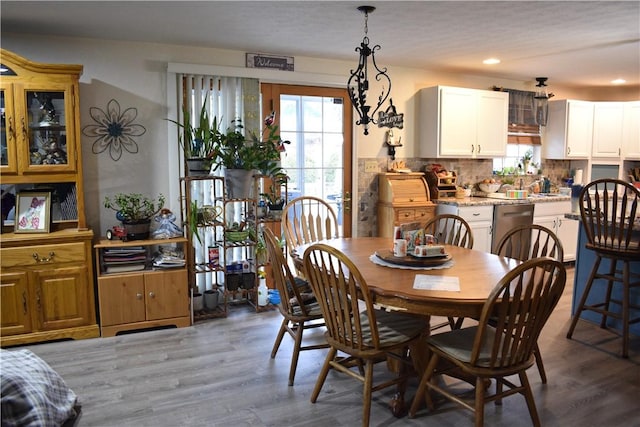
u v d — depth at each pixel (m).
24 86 3.23
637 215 3.93
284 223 3.60
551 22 3.31
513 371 2.04
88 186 3.80
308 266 2.34
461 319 3.02
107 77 3.79
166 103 3.98
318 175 4.72
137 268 3.57
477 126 5.14
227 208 4.29
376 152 4.97
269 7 2.99
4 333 3.24
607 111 5.98
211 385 2.74
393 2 2.90
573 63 4.73
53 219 3.64
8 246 3.20
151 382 2.77
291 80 4.41
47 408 1.91
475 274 2.45
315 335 3.50
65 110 3.33
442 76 5.23
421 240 2.75
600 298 3.69
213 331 3.59
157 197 4.03
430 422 2.37
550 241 5.39
